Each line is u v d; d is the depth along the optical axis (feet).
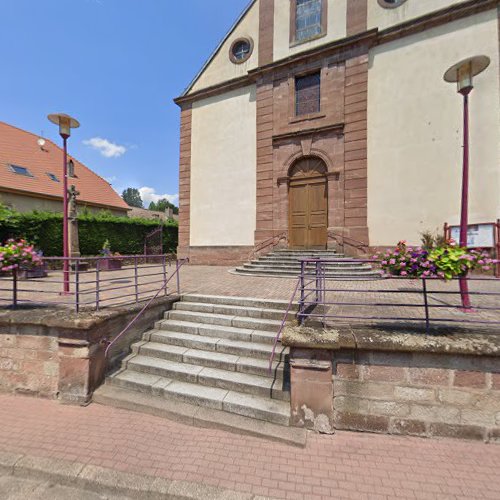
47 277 29.68
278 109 35.32
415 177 28.40
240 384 10.90
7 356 12.46
